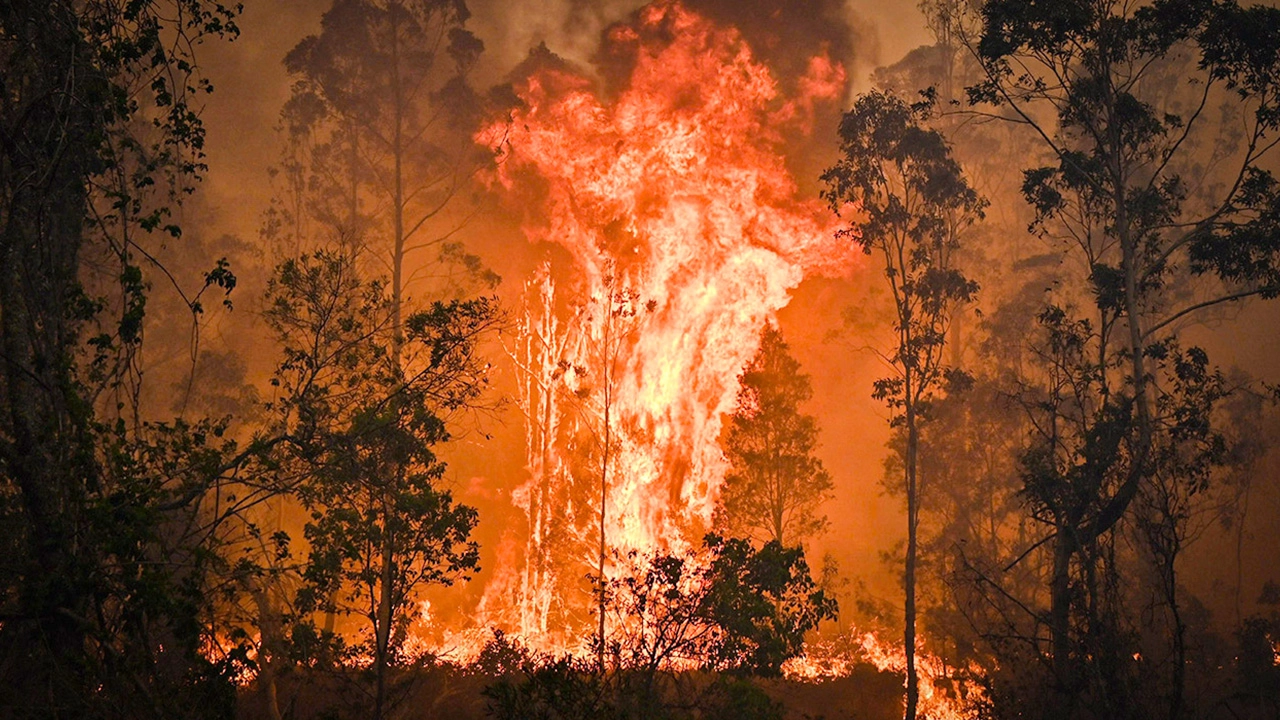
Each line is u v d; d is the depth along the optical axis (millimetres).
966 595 39875
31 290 16188
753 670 21266
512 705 17625
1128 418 28766
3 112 16312
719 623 20812
